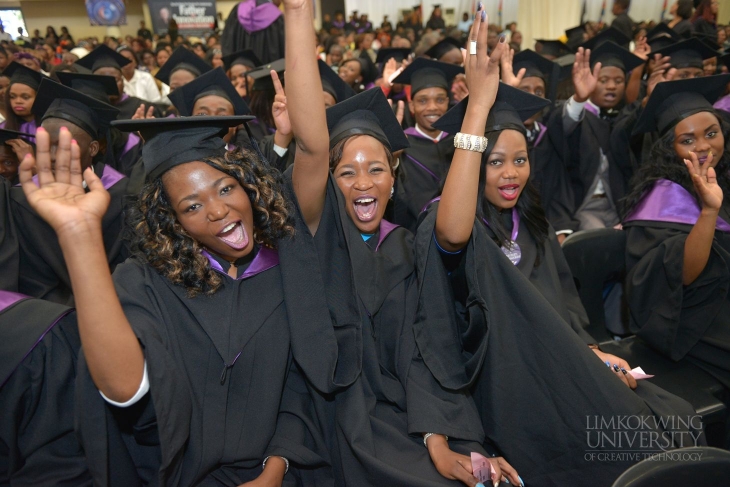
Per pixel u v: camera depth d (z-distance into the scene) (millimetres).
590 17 14125
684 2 8469
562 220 3895
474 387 1868
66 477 1496
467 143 1608
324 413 1752
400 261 1881
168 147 1446
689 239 2236
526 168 2004
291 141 2887
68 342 1559
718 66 5172
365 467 1560
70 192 1178
